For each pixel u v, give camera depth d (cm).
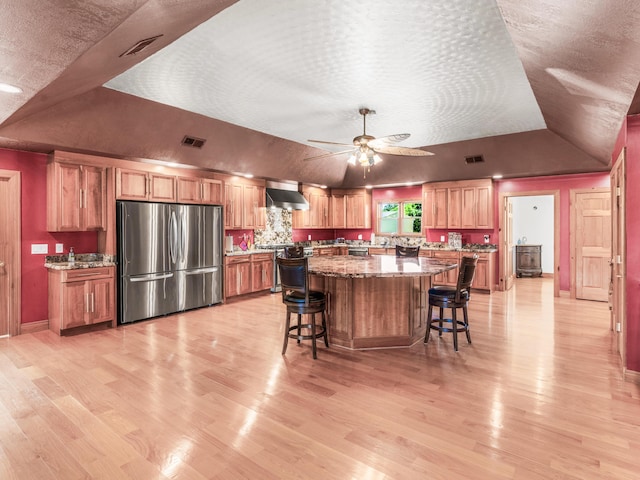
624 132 304
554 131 522
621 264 325
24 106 305
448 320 404
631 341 302
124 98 400
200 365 335
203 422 237
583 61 229
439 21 249
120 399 268
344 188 893
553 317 509
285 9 234
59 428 230
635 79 221
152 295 504
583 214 634
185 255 545
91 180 459
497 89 377
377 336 382
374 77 347
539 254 916
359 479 182
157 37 227
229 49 290
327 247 859
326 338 386
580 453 202
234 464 194
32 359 350
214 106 438
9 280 425
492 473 186
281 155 642
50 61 215
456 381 299
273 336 425
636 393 276
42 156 446
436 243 795
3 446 211
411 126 524
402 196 852
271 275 703
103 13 167
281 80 355
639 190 297
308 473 187
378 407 256
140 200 499
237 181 653
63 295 421
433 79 350
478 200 716
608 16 169
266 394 277
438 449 207
